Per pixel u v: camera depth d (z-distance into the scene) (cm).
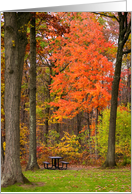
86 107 1334
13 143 630
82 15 1488
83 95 1324
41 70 1972
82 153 1448
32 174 902
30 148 1098
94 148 1491
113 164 1105
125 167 1145
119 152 1298
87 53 1295
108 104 1385
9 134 629
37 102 1845
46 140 1728
